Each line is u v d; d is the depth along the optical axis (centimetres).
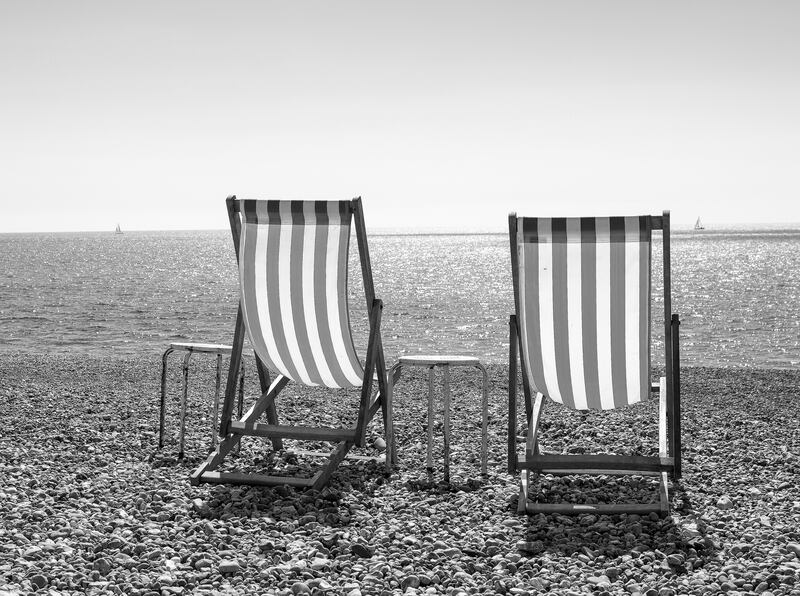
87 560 388
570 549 415
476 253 10719
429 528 450
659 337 2244
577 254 462
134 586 354
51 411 793
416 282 4803
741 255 7894
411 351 1955
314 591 351
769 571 375
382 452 650
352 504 490
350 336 532
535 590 360
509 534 442
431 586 366
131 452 625
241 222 534
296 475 562
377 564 387
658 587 362
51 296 3588
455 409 838
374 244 17088
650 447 660
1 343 2016
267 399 583
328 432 541
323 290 524
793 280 4431
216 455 548
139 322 2570
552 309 473
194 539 419
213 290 4016
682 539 427
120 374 1130
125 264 7181
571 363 485
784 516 471
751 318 2681
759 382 1080
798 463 600
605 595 352
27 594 336
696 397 945
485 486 540
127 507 479
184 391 608
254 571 377
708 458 622
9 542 407
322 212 518
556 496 519
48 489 514
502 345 2078
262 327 546
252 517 461
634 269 459
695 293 3650
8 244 16588
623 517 467
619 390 492
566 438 695
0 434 687
